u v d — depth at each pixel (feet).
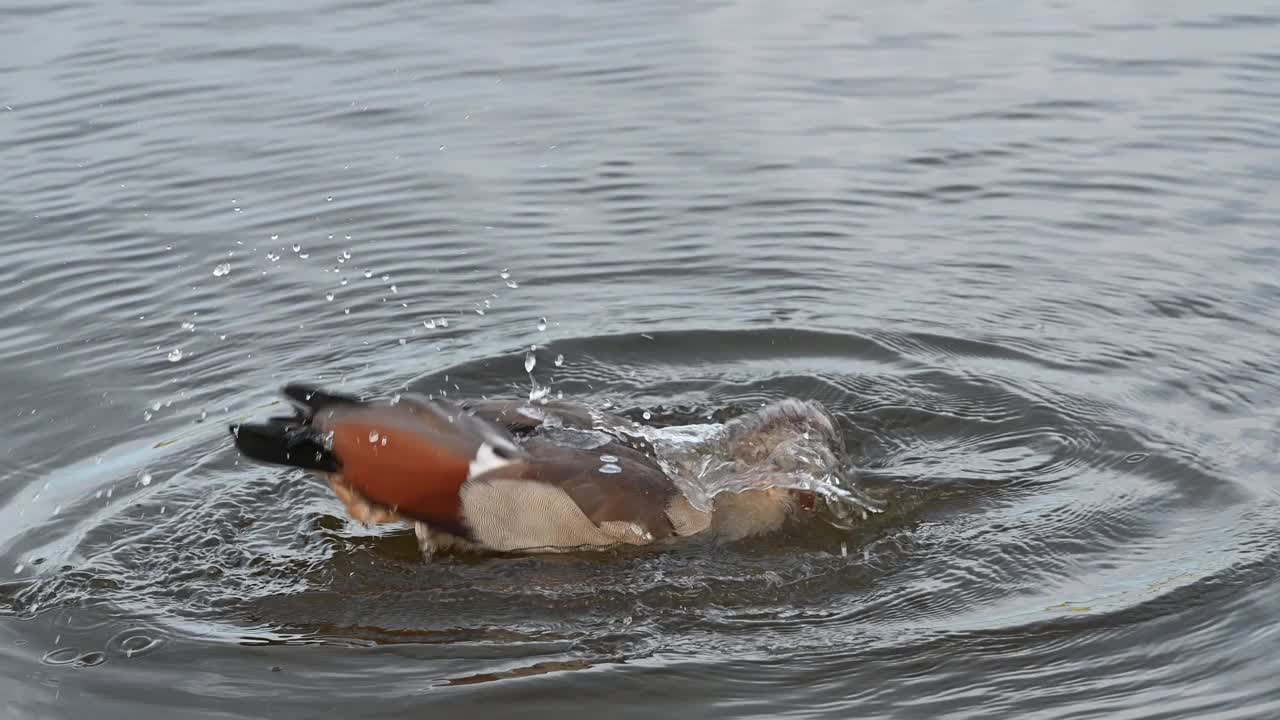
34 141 79.92
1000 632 40.91
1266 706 37.06
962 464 50.60
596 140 80.64
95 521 47.09
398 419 44.42
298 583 44.37
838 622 42.01
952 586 43.55
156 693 38.88
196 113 83.97
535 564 45.11
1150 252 66.33
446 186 75.00
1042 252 67.05
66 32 96.73
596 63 91.71
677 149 79.25
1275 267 63.98
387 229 70.49
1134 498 47.34
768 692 38.73
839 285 64.64
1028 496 48.21
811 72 89.66
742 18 100.07
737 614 42.60
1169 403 53.36
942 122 81.76
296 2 103.40
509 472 44.75
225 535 46.78
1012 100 84.38
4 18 99.30
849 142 79.77
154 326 60.95
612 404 55.16
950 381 55.93
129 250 67.82
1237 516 45.80
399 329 61.26
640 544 45.80
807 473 48.67
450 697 38.52
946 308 62.13
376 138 80.79
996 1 102.37
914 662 39.78
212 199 73.46
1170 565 43.55
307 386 44.83
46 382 56.24
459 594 43.68
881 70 89.66
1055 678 38.91
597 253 68.23
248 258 67.31
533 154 78.79
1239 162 75.05
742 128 81.71
